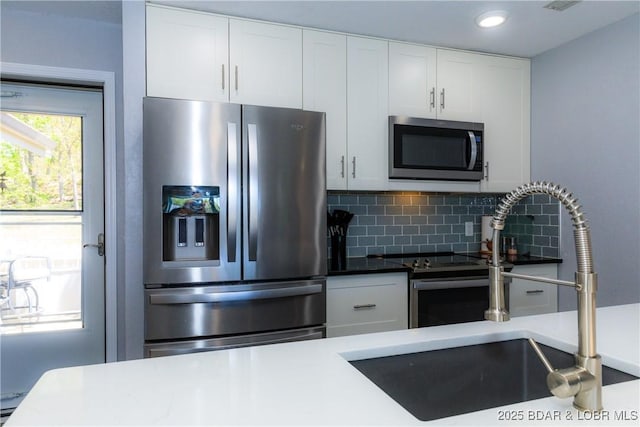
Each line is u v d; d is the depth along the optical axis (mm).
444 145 2695
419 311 2420
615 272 2375
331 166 2490
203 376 869
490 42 2693
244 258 1988
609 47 2420
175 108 1896
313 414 700
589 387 708
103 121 2621
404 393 1053
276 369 909
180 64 2176
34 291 2525
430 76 2717
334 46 2502
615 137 2381
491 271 962
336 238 2738
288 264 2062
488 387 1112
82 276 2604
